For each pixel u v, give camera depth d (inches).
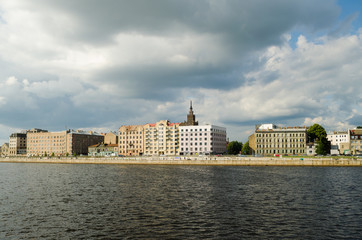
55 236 1486.2
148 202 2292.1
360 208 2060.8
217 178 3976.4
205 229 1579.7
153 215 1873.8
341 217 1817.2
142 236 1476.4
